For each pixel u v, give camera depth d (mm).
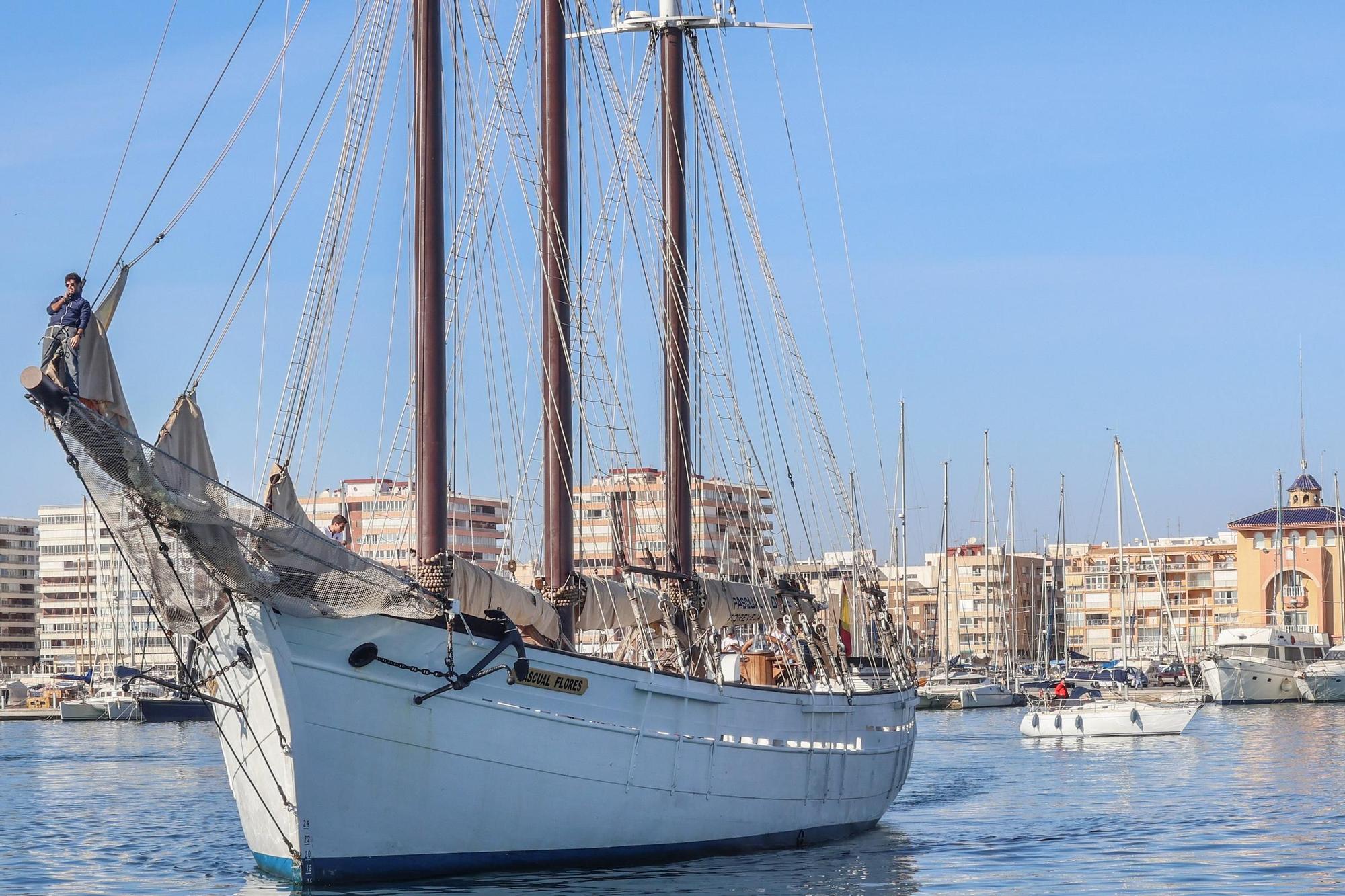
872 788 40094
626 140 40938
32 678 195000
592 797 28938
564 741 28312
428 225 28984
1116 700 114250
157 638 189750
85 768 73250
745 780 32625
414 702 26328
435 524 28375
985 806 49281
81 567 198875
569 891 27328
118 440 22734
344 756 25875
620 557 34719
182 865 34000
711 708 31484
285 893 27250
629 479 35812
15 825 44781
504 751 27453
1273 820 43625
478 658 27141
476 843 27578
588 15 40188
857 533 44594
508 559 40250
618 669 29266
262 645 25078
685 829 31094
